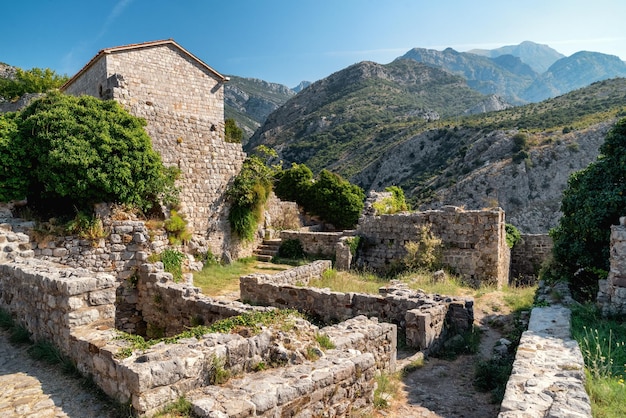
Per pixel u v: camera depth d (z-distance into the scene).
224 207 19.20
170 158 17.12
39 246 11.64
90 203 13.22
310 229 27.23
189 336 5.77
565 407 4.26
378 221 20.06
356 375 5.90
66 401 4.99
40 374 5.74
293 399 4.85
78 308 6.11
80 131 12.89
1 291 8.25
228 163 19.47
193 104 22.89
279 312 6.94
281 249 21.41
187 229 16.75
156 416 4.37
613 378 5.39
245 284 12.68
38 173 12.43
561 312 8.16
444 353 9.19
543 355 5.74
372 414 6.18
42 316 6.71
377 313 10.42
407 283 15.35
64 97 13.60
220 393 4.72
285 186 30.17
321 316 11.13
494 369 7.58
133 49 20.50
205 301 9.67
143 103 16.92
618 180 10.73
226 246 19.20
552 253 12.59
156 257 14.17
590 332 7.05
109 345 5.31
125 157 13.70
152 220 15.23
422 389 7.27
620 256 8.73
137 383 4.41
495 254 17.38
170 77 21.95
